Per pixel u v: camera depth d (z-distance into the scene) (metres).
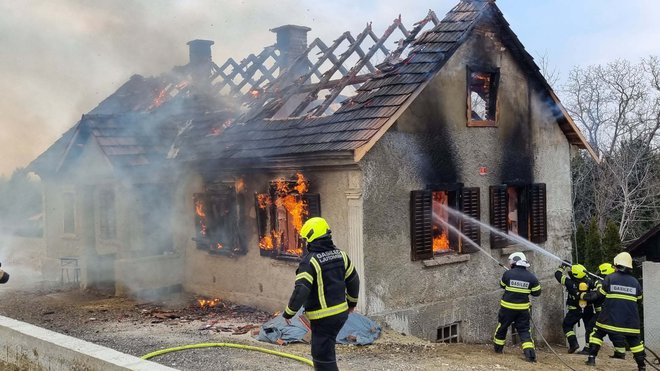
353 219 10.89
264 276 12.84
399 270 11.38
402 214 11.48
